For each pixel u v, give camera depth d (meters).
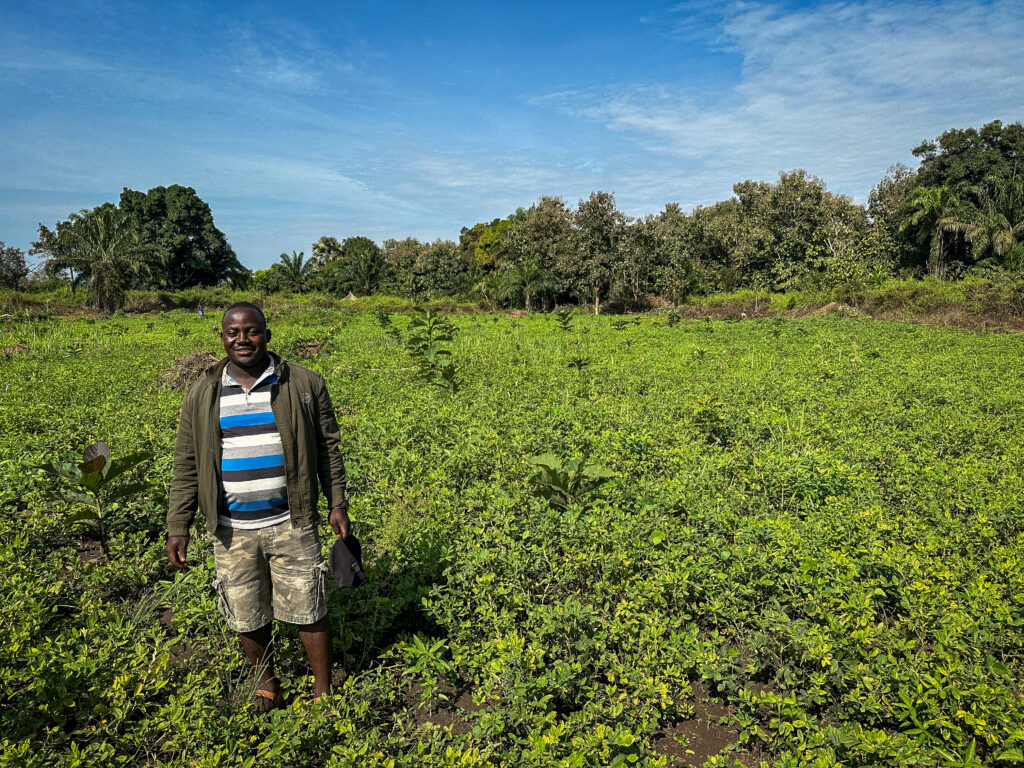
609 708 3.35
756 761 3.33
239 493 3.29
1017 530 5.39
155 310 41.69
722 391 11.42
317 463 3.52
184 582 4.37
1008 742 3.00
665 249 45.72
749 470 6.96
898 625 4.14
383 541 5.05
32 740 3.11
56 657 3.43
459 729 3.54
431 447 7.58
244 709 3.25
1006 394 10.76
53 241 38.00
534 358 16.42
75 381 12.23
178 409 9.35
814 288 40.16
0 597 3.96
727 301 42.78
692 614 4.41
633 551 4.71
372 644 4.05
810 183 47.53
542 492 5.89
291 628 4.01
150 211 56.69
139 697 3.31
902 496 6.30
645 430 8.26
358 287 58.34
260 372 3.33
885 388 11.49
